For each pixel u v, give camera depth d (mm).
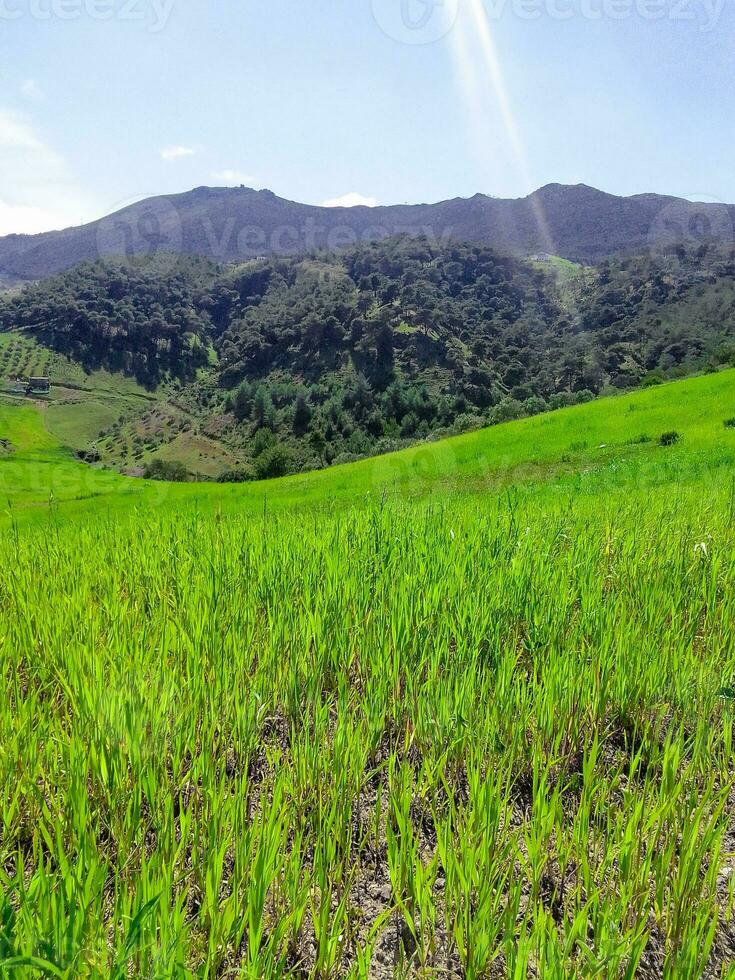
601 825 2277
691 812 2188
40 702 3070
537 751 2566
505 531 5605
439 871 2152
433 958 1811
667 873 1972
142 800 2357
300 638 3434
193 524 7145
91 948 1527
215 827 2012
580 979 1591
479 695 3000
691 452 25344
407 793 2178
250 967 1549
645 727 2883
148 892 1731
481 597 3830
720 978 1753
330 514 8484
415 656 3357
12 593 4562
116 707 2590
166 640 3318
